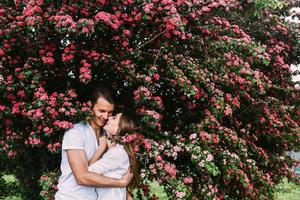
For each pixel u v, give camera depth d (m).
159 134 5.71
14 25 5.10
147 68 5.66
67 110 4.93
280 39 7.93
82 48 5.36
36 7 4.98
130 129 3.76
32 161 6.25
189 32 6.34
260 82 6.21
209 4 6.27
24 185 6.74
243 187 6.12
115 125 4.11
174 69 5.56
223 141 5.98
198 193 5.61
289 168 7.57
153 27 5.73
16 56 5.51
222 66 6.16
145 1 5.43
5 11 5.42
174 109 6.38
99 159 3.53
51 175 5.07
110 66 5.58
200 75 5.65
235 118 6.62
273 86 7.15
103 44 5.53
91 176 3.30
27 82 5.22
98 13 4.92
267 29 7.84
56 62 5.61
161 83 6.11
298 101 7.62
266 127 6.73
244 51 6.69
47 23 5.07
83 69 5.02
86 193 3.41
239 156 5.96
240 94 6.43
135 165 3.80
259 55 6.31
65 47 5.36
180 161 5.93
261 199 6.58
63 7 5.12
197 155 5.33
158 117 5.23
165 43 5.68
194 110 6.21
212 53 6.38
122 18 5.48
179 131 6.02
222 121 6.56
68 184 3.40
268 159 6.82
